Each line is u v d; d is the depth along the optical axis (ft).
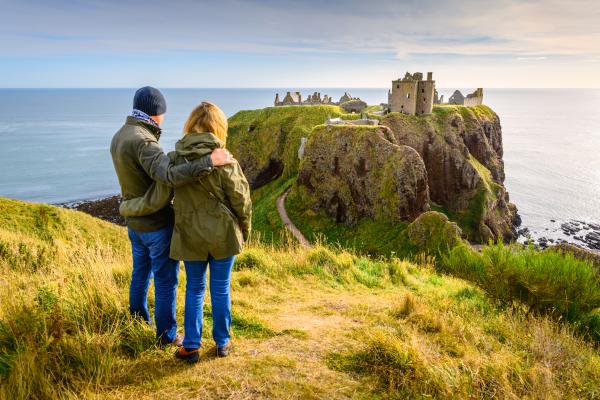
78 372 11.85
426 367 13.05
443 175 305.53
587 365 15.83
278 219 244.63
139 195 13.50
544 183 442.09
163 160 12.20
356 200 234.38
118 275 22.49
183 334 15.39
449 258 32.32
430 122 314.96
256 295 22.91
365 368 13.51
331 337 16.19
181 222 12.72
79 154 586.86
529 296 24.90
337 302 22.75
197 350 13.35
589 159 596.29
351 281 29.19
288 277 27.94
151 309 17.56
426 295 27.20
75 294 16.79
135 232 13.84
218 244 12.78
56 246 34.76
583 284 23.30
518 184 437.99
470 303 26.14
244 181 13.25
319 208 245.24
